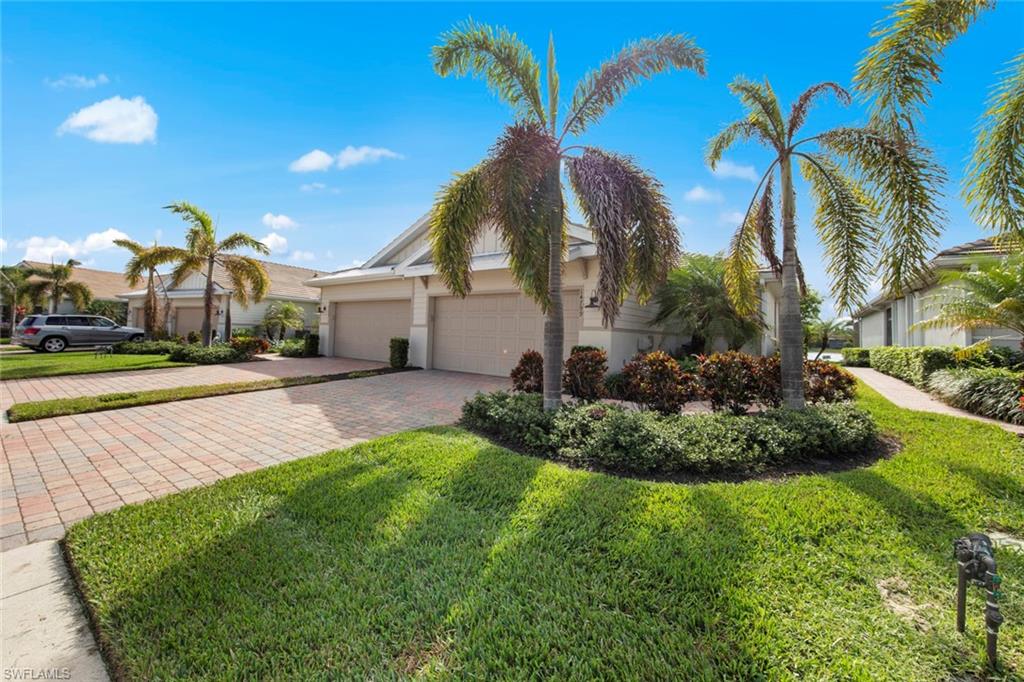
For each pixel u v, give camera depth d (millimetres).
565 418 5184
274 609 2229
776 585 2365
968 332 9906
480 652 1916
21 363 13430
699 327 11164
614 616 2117
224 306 20656
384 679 1786
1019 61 4055
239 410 7535
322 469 4320
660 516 3129
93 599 2348
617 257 4902
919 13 4496
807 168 6180
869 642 1970
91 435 5945
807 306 22578
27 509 3633
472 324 12648
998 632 2031
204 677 1827
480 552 2723
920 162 4855
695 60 5625
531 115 6152
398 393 9234
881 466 4305
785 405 5723
